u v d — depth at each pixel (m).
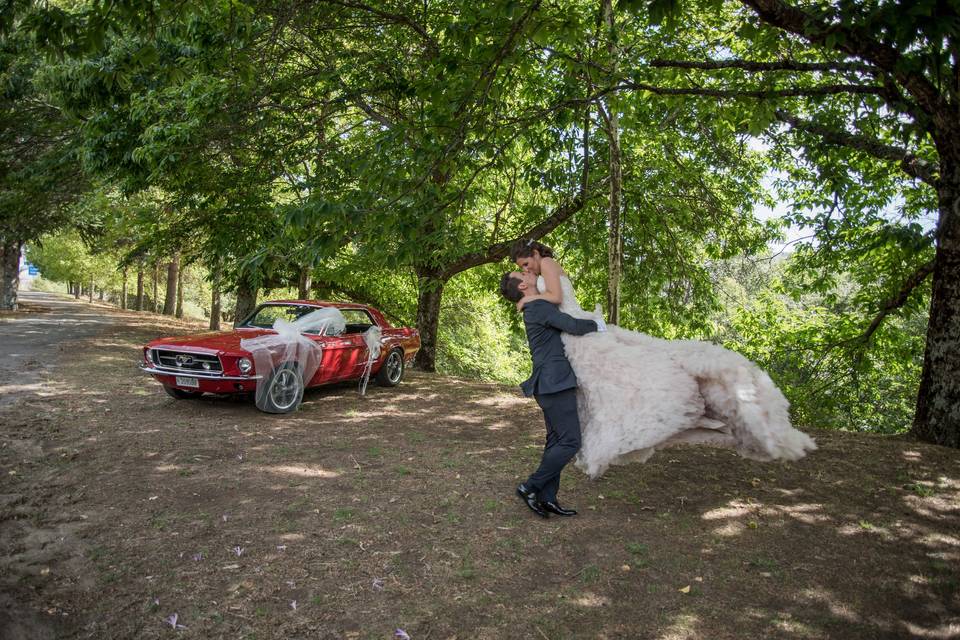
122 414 6.94
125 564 3.31
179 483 4.66
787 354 12.53
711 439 3.76
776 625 2.88
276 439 6.13
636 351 3.83
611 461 3.82
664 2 4.03
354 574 3.29
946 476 5.30
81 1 8.71
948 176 6.46
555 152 10.07
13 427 6.08
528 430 7.14
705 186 11.46
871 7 3.79
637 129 9.62
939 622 2.94
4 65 12.97
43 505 4.12
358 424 7.06
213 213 12.44
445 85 5.64
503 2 4.70
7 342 13.73
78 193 18.09
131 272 37.12
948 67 5.21
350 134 12.36
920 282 8.95
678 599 3.10
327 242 4.56
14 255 26.23
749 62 6.08
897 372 12.72
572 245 11.87
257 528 3.86
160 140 9.42
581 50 7.35
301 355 7.51
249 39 6.98
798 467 5.52
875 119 8.10
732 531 4.01
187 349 7.11
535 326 4.00
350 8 8.60
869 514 4.37
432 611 2.95
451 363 22.48
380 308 19.72
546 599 3.09
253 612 2.88
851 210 10.64
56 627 2.70
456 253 8.91
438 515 4.19
